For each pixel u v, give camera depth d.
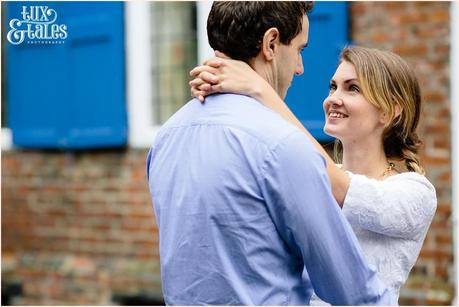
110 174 5.82
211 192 1.81
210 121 1.88
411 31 4.60
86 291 5.88
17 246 6.33
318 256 1.79
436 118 4.52
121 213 5.78
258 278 1.79
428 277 4.51
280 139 1.79
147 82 5.62
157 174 1.96
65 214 6.07
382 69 2.17
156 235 5.62
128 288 5.67
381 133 2.23
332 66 4.76
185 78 5.56
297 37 1.97
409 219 2.06
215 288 1.79
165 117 5.62
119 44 5.62
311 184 1.77
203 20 5.43
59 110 5.89
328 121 2.22
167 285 1.88
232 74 1.92
